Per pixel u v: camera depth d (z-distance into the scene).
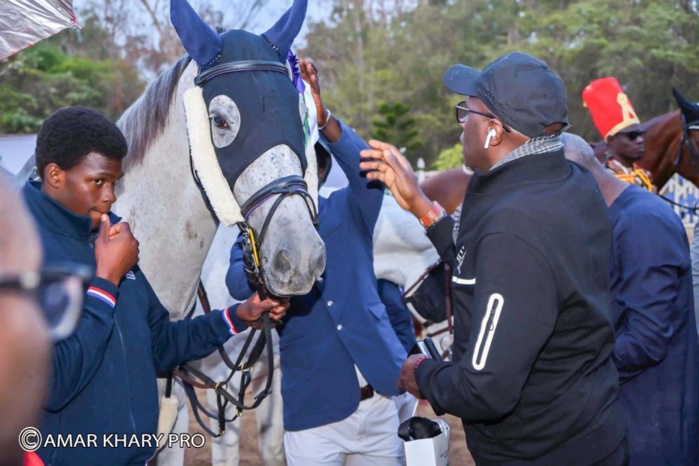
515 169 1.93
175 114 2.27
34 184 1.92
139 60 24.16
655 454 2.73
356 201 2.75
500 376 1.76
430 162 30.72
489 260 1.80
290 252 1.99
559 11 30.91
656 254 2.59
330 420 2.71
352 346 2.67
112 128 1.89
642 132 5.23
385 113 22.12
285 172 2.07
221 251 3.44
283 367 2.79
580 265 1.87
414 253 4.10
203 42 2.12
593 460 1.94
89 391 1.82
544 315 1.77
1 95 21.09
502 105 1.93
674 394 2.74
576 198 1.94
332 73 35.12
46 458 1.79
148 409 1.93
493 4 33.56
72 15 2.54
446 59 32.84
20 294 0.66
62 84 22.50
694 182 5.56
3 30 2.52
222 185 2.12
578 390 1.92
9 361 0.65
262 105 2.10
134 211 2.39
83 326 1.73
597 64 28.22
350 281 2.72
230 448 3.70
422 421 2.18
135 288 1.99
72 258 1.82
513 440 1.96
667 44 27.73
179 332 2.25
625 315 2.69
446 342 4.18
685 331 2.78
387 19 35.94
